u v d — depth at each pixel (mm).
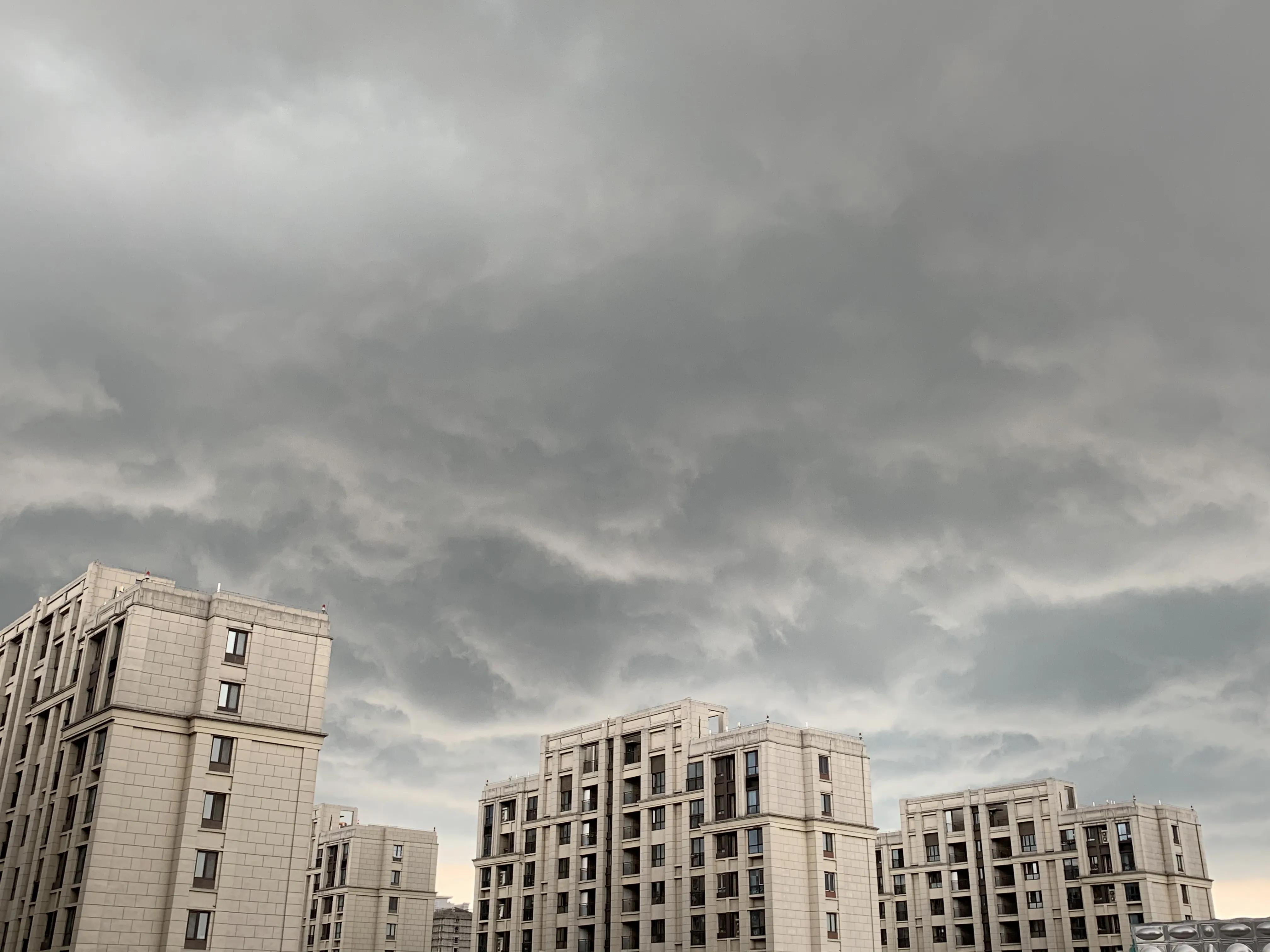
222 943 71188
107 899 68688
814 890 103875
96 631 79188
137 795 71688
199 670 76625
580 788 126000
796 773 108188
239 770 75312
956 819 154125
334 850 156875
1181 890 134875
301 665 80500
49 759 81438
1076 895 138875
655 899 113375
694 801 112562
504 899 132625
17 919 76062
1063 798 146500
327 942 151625
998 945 144125
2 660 94812
